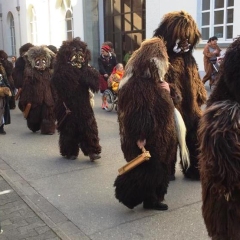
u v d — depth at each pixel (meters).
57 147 6.88
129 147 3.67
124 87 3.57
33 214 4.05
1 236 3.58
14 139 7.61
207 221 2.28
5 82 7.84
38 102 7.76
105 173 5.39
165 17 4.38
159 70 3.54
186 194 4.49
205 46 11.58
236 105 2.07
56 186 4.95
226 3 12.17
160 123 3.55
